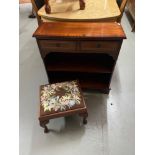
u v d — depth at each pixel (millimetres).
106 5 1707
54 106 1249
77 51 1369
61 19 1494
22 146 1365
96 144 1360
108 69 1534
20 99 1709
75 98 1293
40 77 1941
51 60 1643
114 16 1507
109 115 1554
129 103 1652
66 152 1322
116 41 1254
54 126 1482
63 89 1366
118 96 1719
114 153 1309
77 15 1520
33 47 2395
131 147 1338
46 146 1362
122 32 1259
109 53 1359
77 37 1225
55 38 1254
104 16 1496
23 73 1993
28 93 1768
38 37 1253
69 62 1619
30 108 1628
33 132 1448
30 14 3221
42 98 1312
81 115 1303
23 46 2414
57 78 1765
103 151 1319
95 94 1742
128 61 2115
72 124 1492
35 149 1348
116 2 1814
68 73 1805
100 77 1762
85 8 1641
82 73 1805
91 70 1531
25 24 2922
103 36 1213
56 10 1606
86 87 1690
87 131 1441
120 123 1494
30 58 2211
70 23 1392
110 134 1420
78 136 1412
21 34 2658
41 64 2117
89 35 1226
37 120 1530
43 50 1381
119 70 1997
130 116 1544
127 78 1901
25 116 1564
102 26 1344
